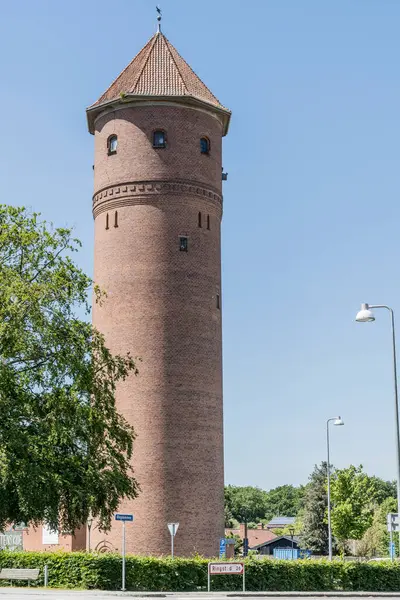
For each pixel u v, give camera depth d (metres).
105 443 33.72
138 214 48.81
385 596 36.66
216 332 49.31
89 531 47.09
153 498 45.47
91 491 31.72
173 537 43.41
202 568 37.69
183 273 48.34
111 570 35.97
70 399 31.95
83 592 33.38
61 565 36.62
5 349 31.67
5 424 30.52
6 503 30.80
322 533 94.94
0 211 34.50
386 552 92.81
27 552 38.56
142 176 49.06
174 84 50.66
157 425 46.22
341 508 74.38
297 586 39.44
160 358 47.03
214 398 48.19
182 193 49.19
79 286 34.44
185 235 48.91
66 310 33.75
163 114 49.78
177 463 46.00
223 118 52.69
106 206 49.94
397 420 31.31
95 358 34.78
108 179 50.03
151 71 51.41
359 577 41.03
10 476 29.80
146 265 48.16
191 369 47.41
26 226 34.56
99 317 49.19
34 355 32.22
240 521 183.50
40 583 36.91
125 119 50.03
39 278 33.84
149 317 47.53
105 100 50.97
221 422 48.75
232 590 37.84
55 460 31.27
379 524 89.62
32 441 30.56
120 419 35.84
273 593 35.62
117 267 48.69
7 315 31.84
